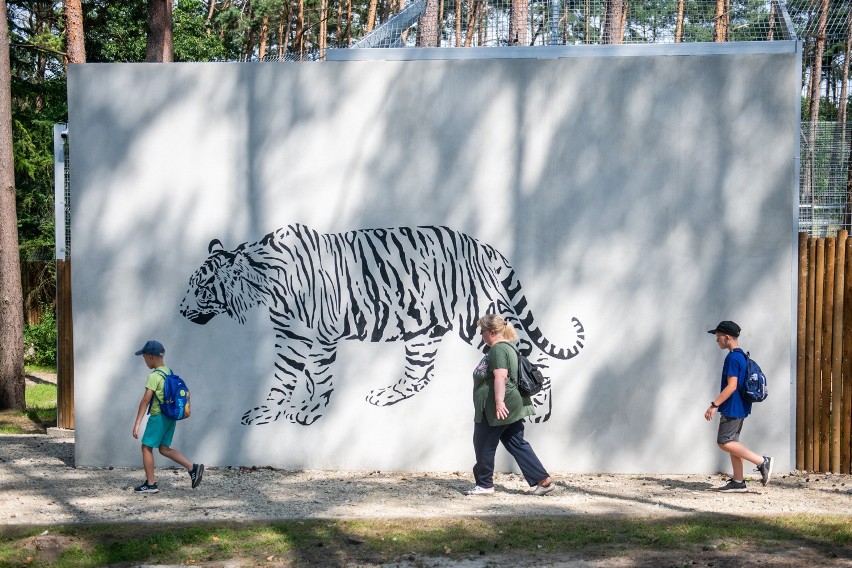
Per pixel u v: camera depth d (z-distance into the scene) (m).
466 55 10.53
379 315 10.27
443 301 10.23
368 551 7.18
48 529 7.66
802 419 10.09
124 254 10.38
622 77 10.09
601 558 7.00
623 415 10.14
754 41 10.34
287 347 10.32
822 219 10.41
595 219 10.14
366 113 10.28
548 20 10.70
